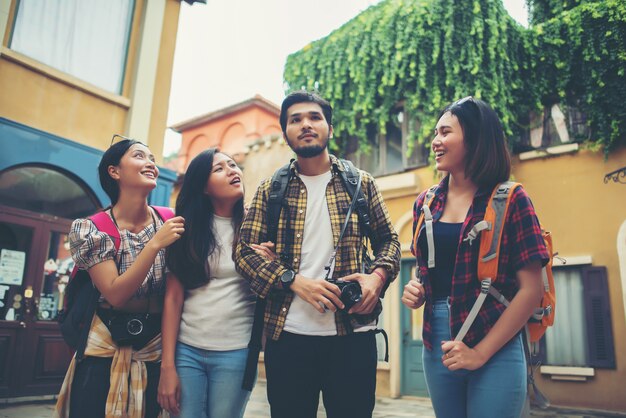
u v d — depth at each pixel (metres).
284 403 1.84
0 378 5.53
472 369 1.53
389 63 8.41
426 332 1.79
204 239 2.26
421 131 8.25
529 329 1.72
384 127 8.43
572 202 7.02
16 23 5.96
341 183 2.10
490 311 1.62
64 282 6.32
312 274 1.95
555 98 7.45
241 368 2.19
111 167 2.25
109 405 1.91
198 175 2.32
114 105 6.86
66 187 6.36
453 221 1.80
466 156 1.81
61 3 6.43
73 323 2.03
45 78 6.11
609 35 6.73
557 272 7.05
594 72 6.81
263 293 1.88
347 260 1.96
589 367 6.50
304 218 2.03
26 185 5.96
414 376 7.77
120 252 2.12
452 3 7.69
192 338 2.18
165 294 2.21
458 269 1.69
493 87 7.24
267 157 10.57
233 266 2.28
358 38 8.77
